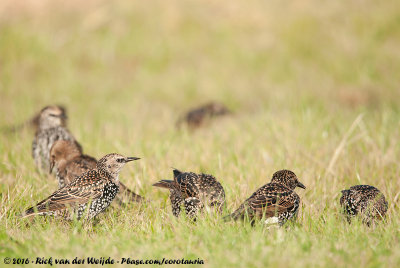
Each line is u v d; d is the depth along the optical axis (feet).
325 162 41.68
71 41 88.74
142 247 27.37
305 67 84.79
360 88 76.69
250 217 30.17
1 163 42.55
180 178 33.81
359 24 92.73
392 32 91.45
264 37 91.40
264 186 32.42
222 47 89.76
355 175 39.22
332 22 93.71
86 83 80.28
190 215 32.09
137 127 57.21
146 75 83.25
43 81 79.82
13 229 30.25
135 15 94.32
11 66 82.02
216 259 25.73
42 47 85.97
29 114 63.67
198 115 60.80
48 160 44.62
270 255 25.67
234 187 36.47
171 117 67.82
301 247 26.61
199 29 92.94
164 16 94.12
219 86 80.89
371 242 27.48
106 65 85.71
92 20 92.48
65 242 27.84
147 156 44.37
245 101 76.54
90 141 49.67
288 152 43.47
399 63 83.15
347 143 43.91
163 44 89.76
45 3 95.35
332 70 83.05
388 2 97.60
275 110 61.77
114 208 35.55
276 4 98.58
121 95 77.92
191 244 27.53
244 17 95.30
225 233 28.32
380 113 58.18
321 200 35.70
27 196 35.60
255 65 85.92
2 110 65.26
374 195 32.32
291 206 31.53
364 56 85.40
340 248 26.48
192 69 85.35
